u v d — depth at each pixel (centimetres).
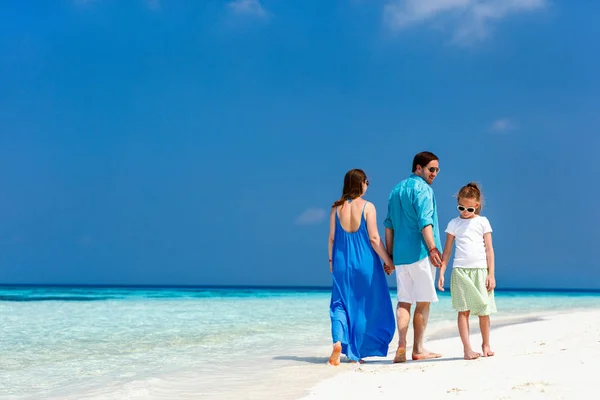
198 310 1501
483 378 379
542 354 470
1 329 948
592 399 302
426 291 535
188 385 437
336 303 555
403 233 544
